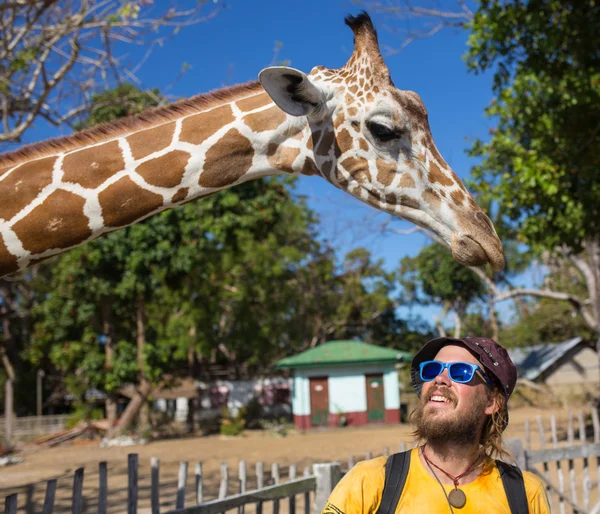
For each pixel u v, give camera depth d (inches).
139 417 938.1
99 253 821.2
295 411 1025.5
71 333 924.6
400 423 1031.0
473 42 426.6
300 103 117.5
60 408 1488.7
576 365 1266.0
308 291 1397.6
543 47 365.7
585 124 399.2
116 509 362.0
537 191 448.5
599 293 597.6
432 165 118.8
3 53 331.3
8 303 1204.5
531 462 214.7
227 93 127.6
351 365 1024.2
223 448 755.4
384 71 120.0
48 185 116.9
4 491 449.7
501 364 87.3
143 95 417.4
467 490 83.8
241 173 123.4
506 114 538.0
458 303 1374.3
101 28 356.8
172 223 836.6
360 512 84.4
